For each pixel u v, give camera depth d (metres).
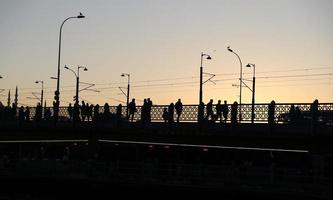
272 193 43.56
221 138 49.66
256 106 47.41
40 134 62.88
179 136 52.50
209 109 50.19
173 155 60.91
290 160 52.16
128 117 55.84
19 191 57.91
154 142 54.44
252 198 44.62
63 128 60.91
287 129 45.62
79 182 54.03
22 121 65.00
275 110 46.41
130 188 51.19
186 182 48.41
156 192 49.75
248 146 48.34
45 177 56.31
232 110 48.69
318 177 41.56
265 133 46.78
